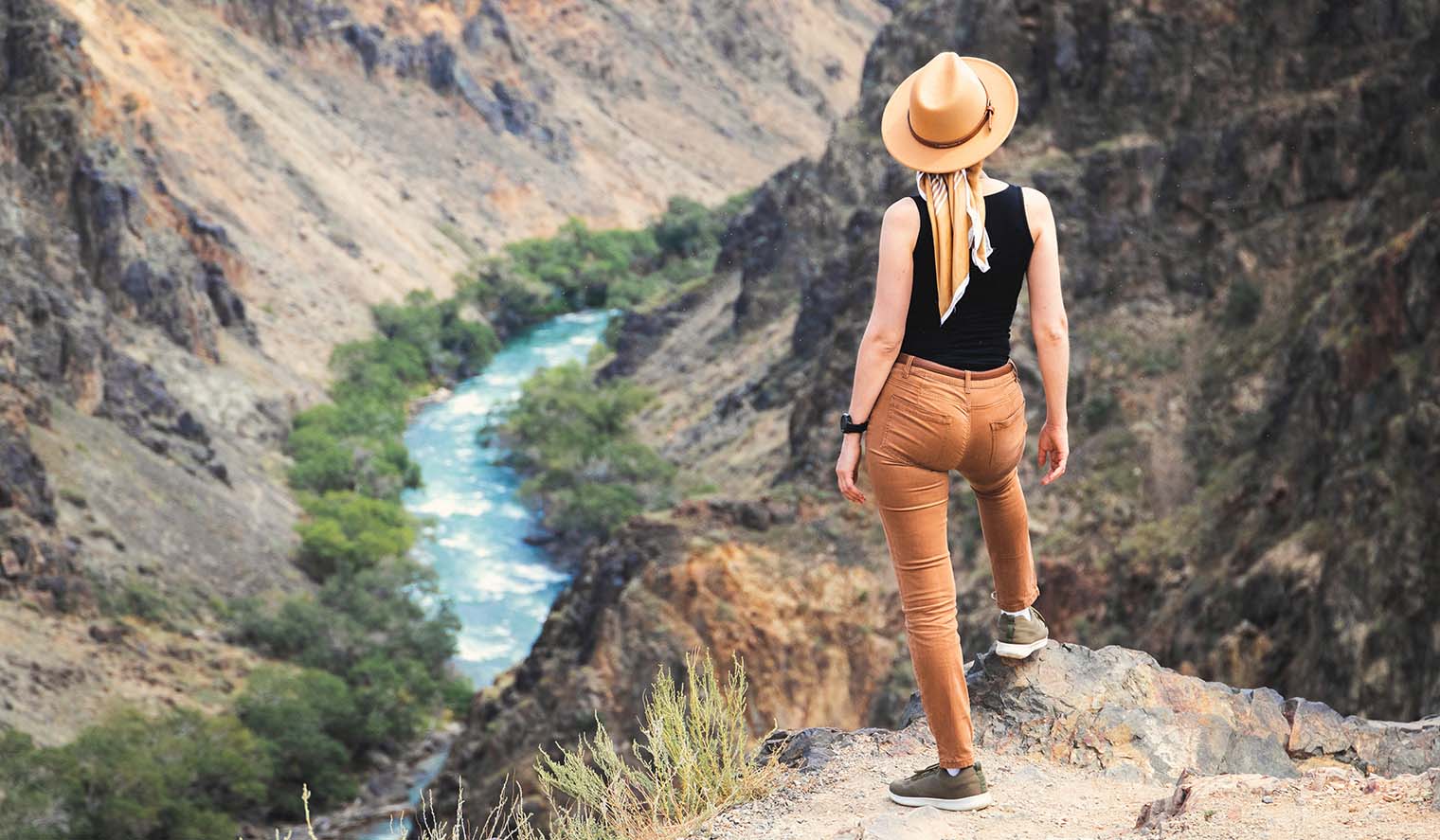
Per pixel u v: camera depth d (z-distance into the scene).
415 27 174.25
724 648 41.31
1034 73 59.09
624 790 6.35
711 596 42.22
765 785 6.32
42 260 83.38
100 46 129.00
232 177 127.62
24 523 62.22
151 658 59.81
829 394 58.91
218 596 68.69
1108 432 46.88
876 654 41.28
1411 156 43.78
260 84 147.12
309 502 83.31
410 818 51.38
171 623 63.72
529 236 162.38
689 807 6.23
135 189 95.81
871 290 60.75
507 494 89.81
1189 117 55.25
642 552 44.25
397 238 139.62
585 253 151.50
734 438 84.56
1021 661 6.64
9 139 86.94
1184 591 36.56
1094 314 52.31
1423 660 22.48
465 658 67.69
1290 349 43.22
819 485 54.72
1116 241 53.34
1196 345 49.25
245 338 105.00
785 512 45.97
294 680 57.38
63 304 79.50
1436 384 25.69
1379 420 29.05
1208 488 40.72
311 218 131.25
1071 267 53.44
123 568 65.81
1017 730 6.42
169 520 72.50
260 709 54.72
